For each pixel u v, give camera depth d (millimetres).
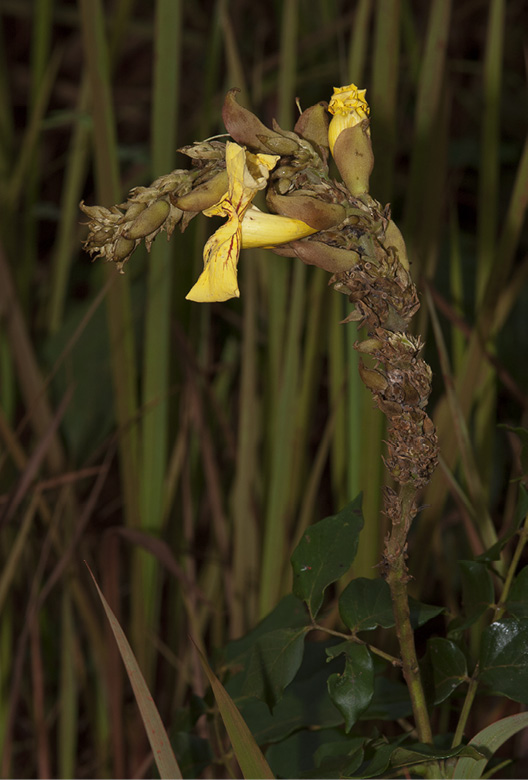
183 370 1344
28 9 2371
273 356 1232
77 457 1520
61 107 2514
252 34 2219
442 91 1178
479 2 2080
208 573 1375
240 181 833
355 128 842
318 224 835
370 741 911
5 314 1303
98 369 1553
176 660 1283
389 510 870
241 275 1508
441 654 916
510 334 1606
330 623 1134
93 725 1295
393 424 858
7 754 1154
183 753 989
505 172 1982
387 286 844
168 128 1143
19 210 1761
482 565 932
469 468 1066
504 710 1122
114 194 1163
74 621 1415
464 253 1728
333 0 1506
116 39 1447
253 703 993
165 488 1291
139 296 1641
